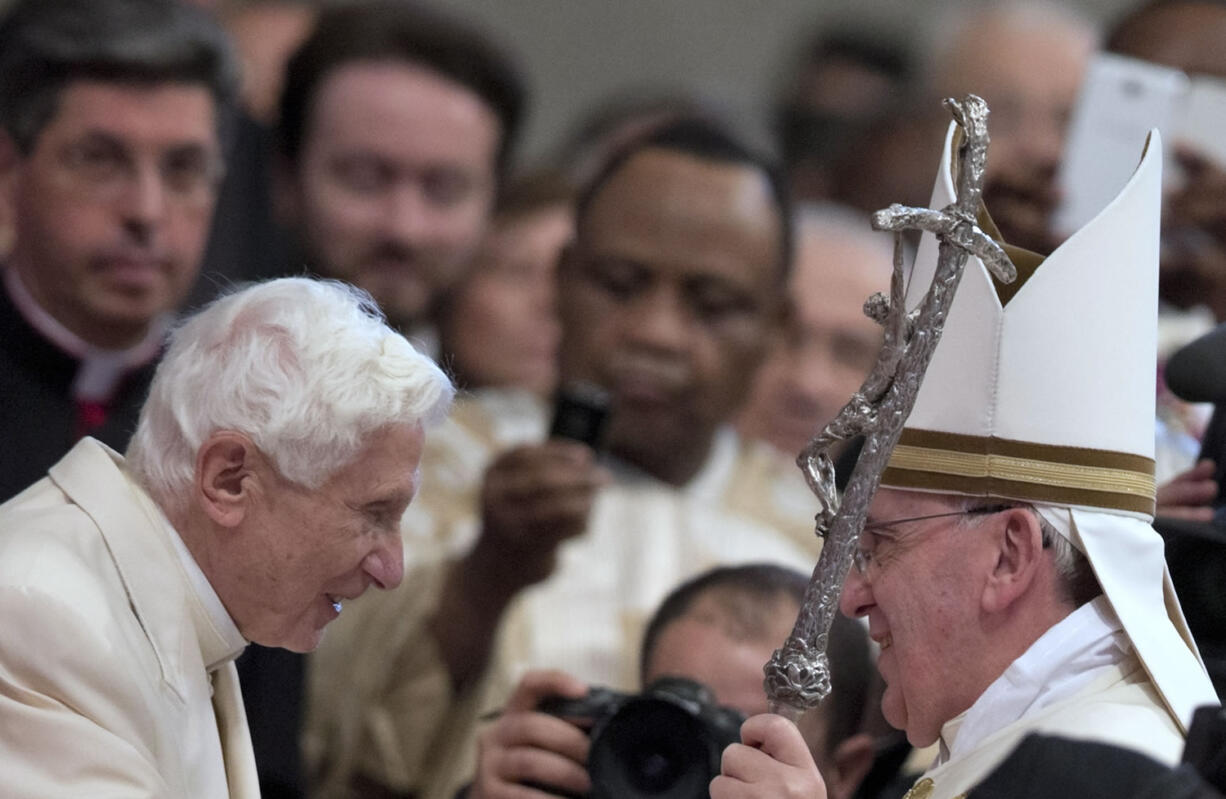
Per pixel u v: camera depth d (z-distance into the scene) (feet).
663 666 37.24
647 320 53.93
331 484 28.19
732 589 37.96
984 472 26.84
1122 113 45.78
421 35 59.77
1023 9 70.23
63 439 46.37
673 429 53.57
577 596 48.98
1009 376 26.84
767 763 25.93
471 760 46.80
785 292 56.13
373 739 47.57
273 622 29.22
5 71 45.78
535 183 61.05
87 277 45.96
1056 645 26.37
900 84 71.20
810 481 26.25
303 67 59.26
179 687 28.32
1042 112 66.74
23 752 26.11
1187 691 25.53
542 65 71.92
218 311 29.09
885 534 27.66
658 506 51.78
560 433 48.06
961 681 27.12
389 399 28.12
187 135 46.85
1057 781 24.61
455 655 47.88
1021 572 26.55
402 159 58.70
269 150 56.90
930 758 43.62
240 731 30.89
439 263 58.95
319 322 28.45
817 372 56.54
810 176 69.87
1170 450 36.68
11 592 26.89
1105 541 26.40
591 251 54.65
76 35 45.60
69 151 45.70
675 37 74.69
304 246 58.90
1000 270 24.85
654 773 33.58
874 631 28.30
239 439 28.12
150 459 28.96
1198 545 30.76
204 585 29.01
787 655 26.08
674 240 54.08
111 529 28.45
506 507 47.42
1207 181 45.21
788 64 74.43
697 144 55.47
